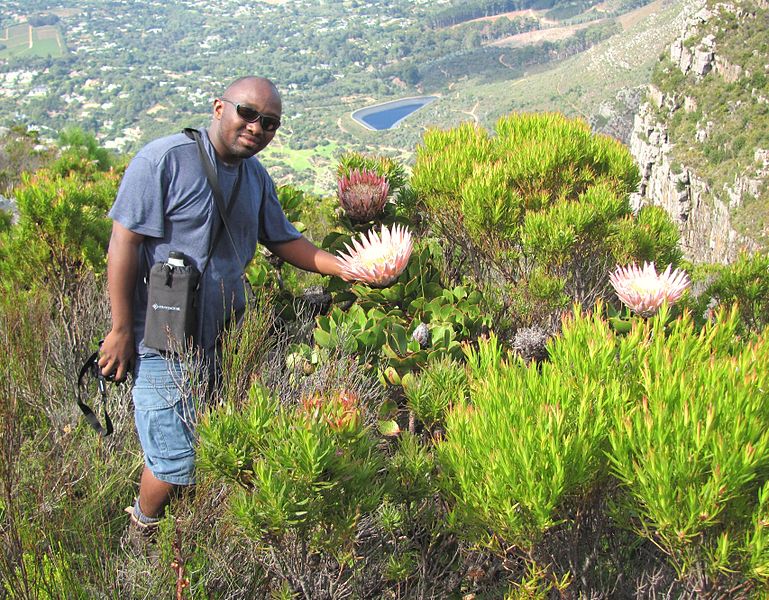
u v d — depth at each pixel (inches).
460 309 112.7
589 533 68.1
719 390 57.7
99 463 95.2
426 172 134.6
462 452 64.1
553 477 56.6
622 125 5900.6
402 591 78.7
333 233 126.6
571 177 133.1
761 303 123.1
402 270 105.0
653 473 53.9
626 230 124.0
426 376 83.0
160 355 86.6
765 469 56.6
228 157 89.4
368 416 83.9
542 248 117.5
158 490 87.7
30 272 145.6
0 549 71.1
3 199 239.6
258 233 104.7
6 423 87.9
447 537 78.9
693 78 3302.2
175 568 70.7
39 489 82.8
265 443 64.2
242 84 86.1
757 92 3009.4
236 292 92.7
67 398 112.6
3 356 109.0
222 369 91.3
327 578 71.7
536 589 61.8
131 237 85.7
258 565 76.1
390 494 69.8
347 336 98.3
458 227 133.8
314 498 61.5
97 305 133.1
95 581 73.5
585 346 70.6
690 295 127.6
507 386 65.4
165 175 85.2
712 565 53.9
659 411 56.5
